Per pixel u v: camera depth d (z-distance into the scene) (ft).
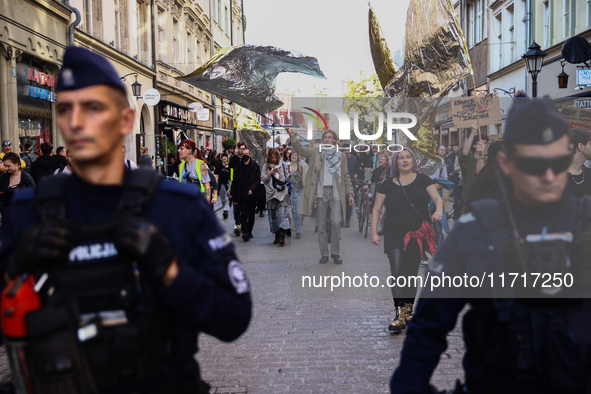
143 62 92.38
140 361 5.51
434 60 23.65
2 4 48.49
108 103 5.84
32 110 55.42
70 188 5.92
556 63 66.08
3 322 5.41
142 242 5.41
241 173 42.37
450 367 15.64
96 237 5.60
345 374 15.35
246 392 14.25
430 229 18.53
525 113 6.29
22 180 32.53
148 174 5.95
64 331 5.35
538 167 6.19
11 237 6.00
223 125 158.71
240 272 6.31
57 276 5.53
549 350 5.99
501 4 86.79
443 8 23.75
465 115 25.25
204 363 16.38
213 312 5.87
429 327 6.88
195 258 6.09
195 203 6.07
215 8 153.89
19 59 51.78
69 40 62.69
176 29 111.75
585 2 60.34
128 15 83.76
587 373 5.98
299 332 19.13
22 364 5.44
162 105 99.45
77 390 5.32
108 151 5.88
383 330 19.24
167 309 5.90
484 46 94.99
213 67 36.42
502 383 6.23
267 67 36.37
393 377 7.09
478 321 6.40
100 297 5.52
